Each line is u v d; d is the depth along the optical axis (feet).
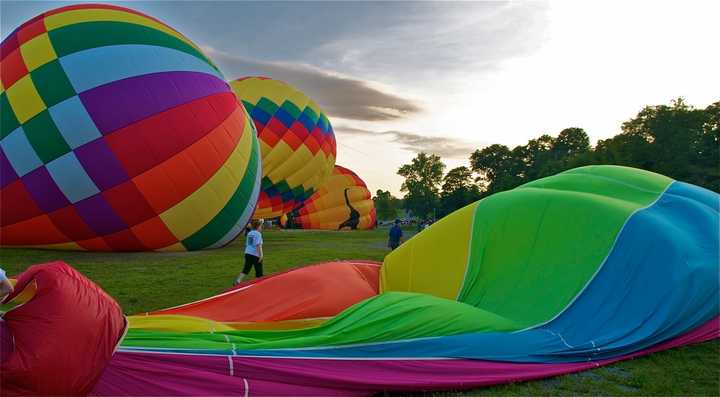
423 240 24.72
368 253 57.11
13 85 40.11
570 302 19.57
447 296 21.99
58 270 11.32
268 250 58.08
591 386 15.06
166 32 46.68
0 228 41.63
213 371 12.67
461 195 277.03
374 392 13.69
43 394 10.27
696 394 14.67
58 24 42.14
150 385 11.93
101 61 41.24
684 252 20.15
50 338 10.37
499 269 22.02
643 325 18.49
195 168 44.11
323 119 88.63
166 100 42.83
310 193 88.94
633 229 20.66
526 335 16.90
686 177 123.54
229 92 49.42
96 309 11.34
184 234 45.88
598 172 26.08
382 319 15.84
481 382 14.51
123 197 41.39
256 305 19.79
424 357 14.85
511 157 281.95
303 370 13.29
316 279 21.67
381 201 363.35
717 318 20.33
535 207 23.12
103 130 40.16
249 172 50.39
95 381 11.13
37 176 39.75
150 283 30.86
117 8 45.37
